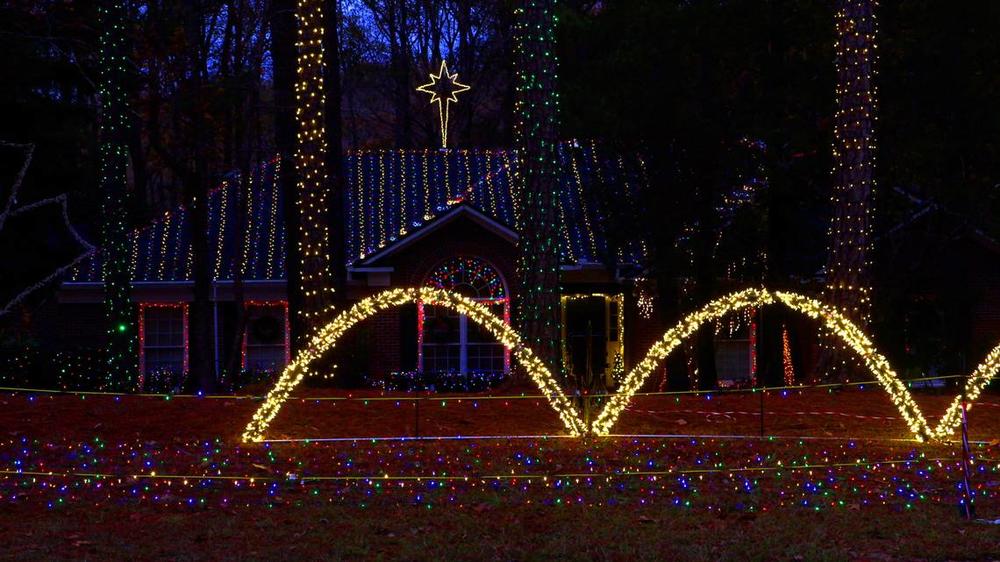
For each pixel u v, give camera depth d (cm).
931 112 2141
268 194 2928
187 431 1365
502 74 4519
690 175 2191
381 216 2842
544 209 1619
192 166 2800
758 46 2238
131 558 778
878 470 1149
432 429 1394
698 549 793
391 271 2583
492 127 4625
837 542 824
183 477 1078
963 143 2116
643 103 2148
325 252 1928
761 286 2294
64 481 1086
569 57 2373
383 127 4941
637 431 1399
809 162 2214
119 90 1959
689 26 2172
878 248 2244
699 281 2281
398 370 2584
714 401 1567
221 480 1094
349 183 2992
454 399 1475
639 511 946
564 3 2697
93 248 2194
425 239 2611
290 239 2222
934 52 2106
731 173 2194
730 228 2261
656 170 2225
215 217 2861
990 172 2155
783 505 973
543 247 1614
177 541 830
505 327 1527
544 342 1595
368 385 2402
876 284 2206
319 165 1933
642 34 2202
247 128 2342
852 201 1705
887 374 1407
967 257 2442
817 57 2220
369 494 1021
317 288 1916
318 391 1656
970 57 2119
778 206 2292
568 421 1376
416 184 2977
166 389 2520
